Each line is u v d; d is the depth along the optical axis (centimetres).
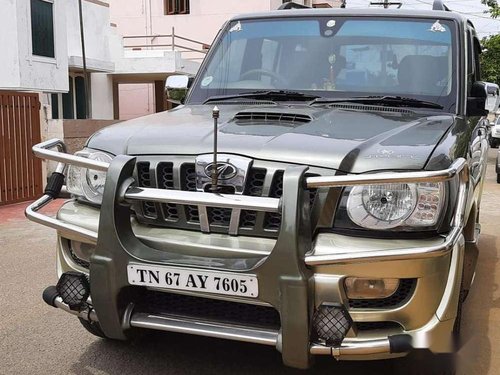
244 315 287
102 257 286
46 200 334
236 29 464
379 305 271
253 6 2756
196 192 283
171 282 276
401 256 252
